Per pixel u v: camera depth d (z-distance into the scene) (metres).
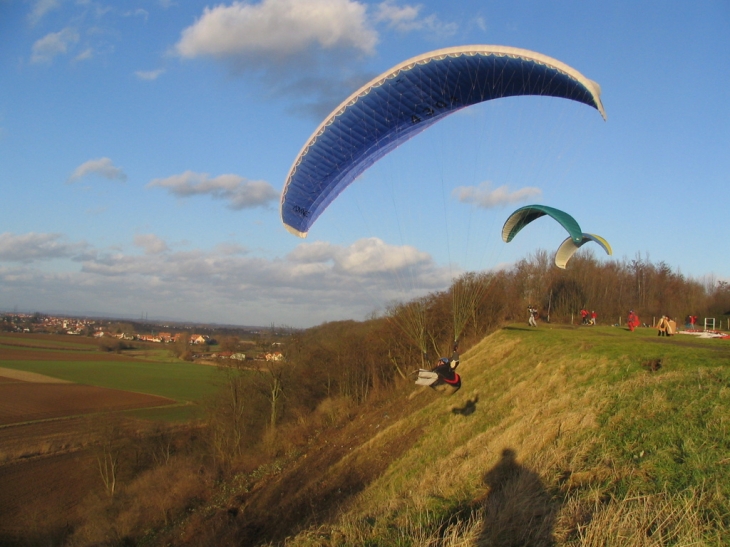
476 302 16.62
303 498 21.69
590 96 12.70
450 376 14.41
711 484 8.02
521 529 8.21
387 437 21.83
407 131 16.47
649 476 8.84
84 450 38.94
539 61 12.88
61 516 30.66
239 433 39.00
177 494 30.95
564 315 49.12
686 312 48.59
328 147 15.44
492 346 26.58
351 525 9.88
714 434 9.38
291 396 42.00
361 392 40.91
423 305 22.73
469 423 17.31
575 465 9.95
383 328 40.72
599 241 23.00
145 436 39.41
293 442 35.12
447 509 10.03
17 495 33.16
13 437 43.75
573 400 13.75
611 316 50.25
